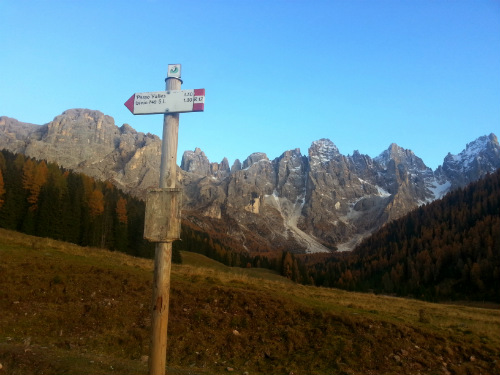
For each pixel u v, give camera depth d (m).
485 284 108.56
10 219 75.00
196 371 13.49
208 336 16.69
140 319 17.72
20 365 10.91
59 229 79.06
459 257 132.12
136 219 100.56
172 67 8.16
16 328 15.15
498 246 124.06
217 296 20.62
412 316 22.73
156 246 7.80
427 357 15.87
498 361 15.84
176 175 7.94
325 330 17.62
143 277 22.72
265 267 143.88
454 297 107.94
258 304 20.03
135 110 8.18
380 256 169.88
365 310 22.56
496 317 30.33
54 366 11.03
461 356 16.36
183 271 28.75
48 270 21.00
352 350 15.95
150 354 7.48
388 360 15.45
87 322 16.64
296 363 15.02
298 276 114.56
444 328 19.42
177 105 7.96
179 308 18.97
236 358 15.38
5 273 19.45
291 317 19.02
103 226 88.94
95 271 22.19
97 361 12.35
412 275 132.25
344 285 134.50
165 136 8.01
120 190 149.50
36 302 17.64
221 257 136.00
